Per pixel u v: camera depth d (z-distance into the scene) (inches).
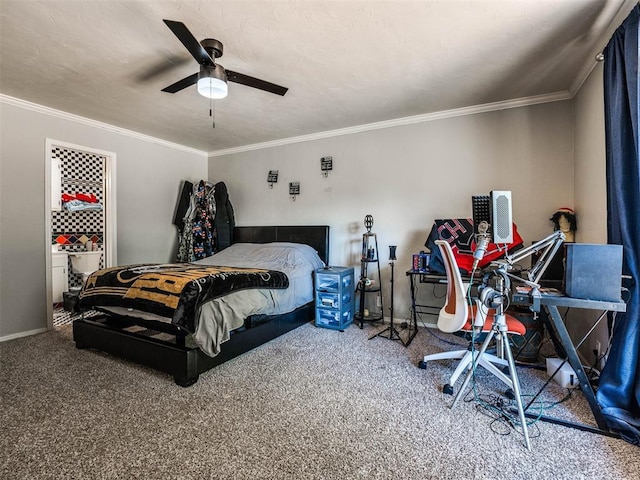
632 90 65.4
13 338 123.0
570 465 55.8
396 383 86.8
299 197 173.9
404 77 105.3
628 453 58.7
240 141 181.5
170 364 85.8
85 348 111.3
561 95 117.6
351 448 60.4
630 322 66.2
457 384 86.5
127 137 161.3
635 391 65.0
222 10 72.1
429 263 124.9
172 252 184.5
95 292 106.3
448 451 59.6
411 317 143.2
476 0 69.3
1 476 52.9
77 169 184.9
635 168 67.2
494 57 92.9
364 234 145.9
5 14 73.4
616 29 74.0
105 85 110.5
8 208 122.3
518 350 101.5
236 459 57.2
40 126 129.9
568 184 117.6
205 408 73.7
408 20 76.0
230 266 139.5
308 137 169.3
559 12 73.0
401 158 146.9
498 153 128.3
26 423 67.6
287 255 147.4
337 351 110.2
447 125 137.2
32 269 128.4
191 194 187.2
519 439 63.2
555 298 65.6
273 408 74.0
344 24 77.4
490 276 70.5
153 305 88.8
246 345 104.2
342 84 110.3
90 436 63.3
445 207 138.2
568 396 79.5
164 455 58.0
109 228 154.4
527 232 123.6
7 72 101.6
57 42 85.1
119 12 72.9
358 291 156.3
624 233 67.9
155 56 92.1
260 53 90.5
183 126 154.8
